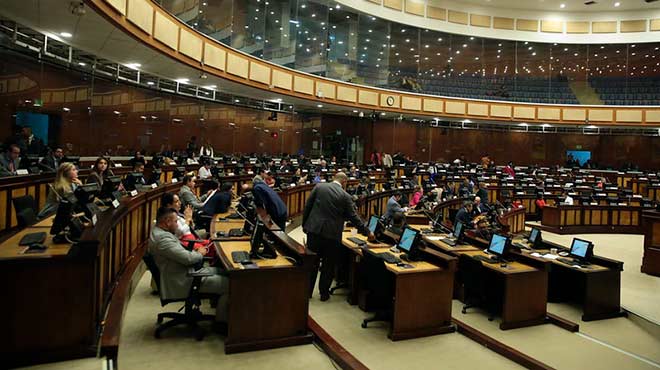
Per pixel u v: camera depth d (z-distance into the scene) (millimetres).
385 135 20953
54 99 9633
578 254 6285
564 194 15062
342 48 18266
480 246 6402
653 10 19938
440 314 4629
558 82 21453
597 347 4676
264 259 4109
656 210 8703
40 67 9234
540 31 20609
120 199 5016
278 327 3865
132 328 4027
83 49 8828
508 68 21359
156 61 9703
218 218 6543
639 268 8820
